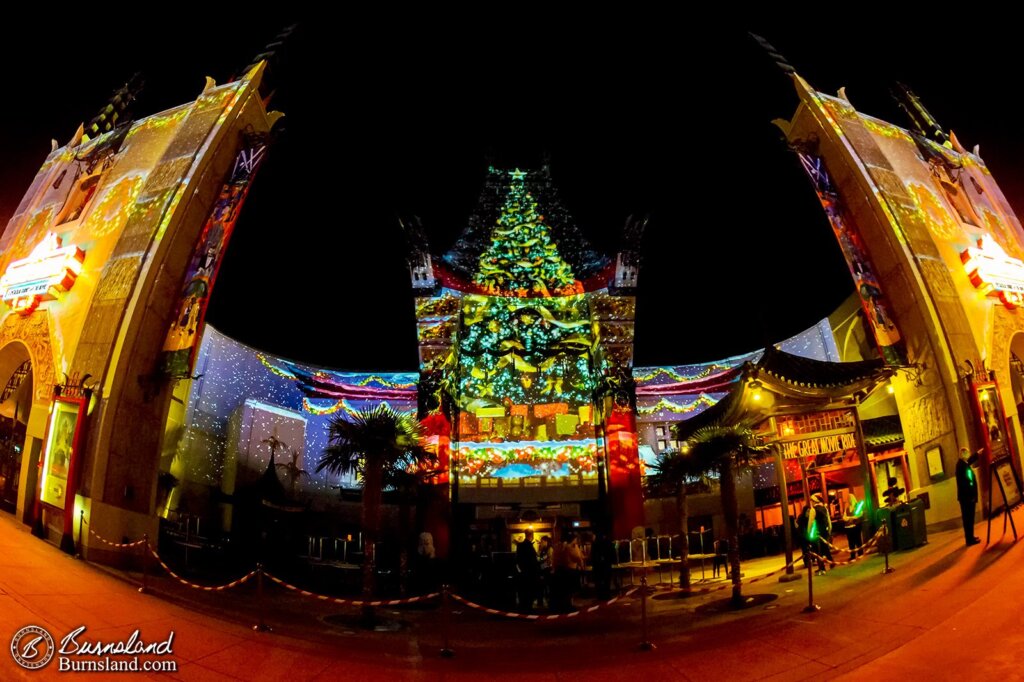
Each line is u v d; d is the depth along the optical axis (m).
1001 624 8.20
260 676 8.18
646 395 30.95
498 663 9.45
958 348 19.83
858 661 8.00
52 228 20.72
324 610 13.81
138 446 16.97
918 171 24.14
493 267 31.61
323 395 30.45
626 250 30.48
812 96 24.92
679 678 8.23
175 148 20.50
